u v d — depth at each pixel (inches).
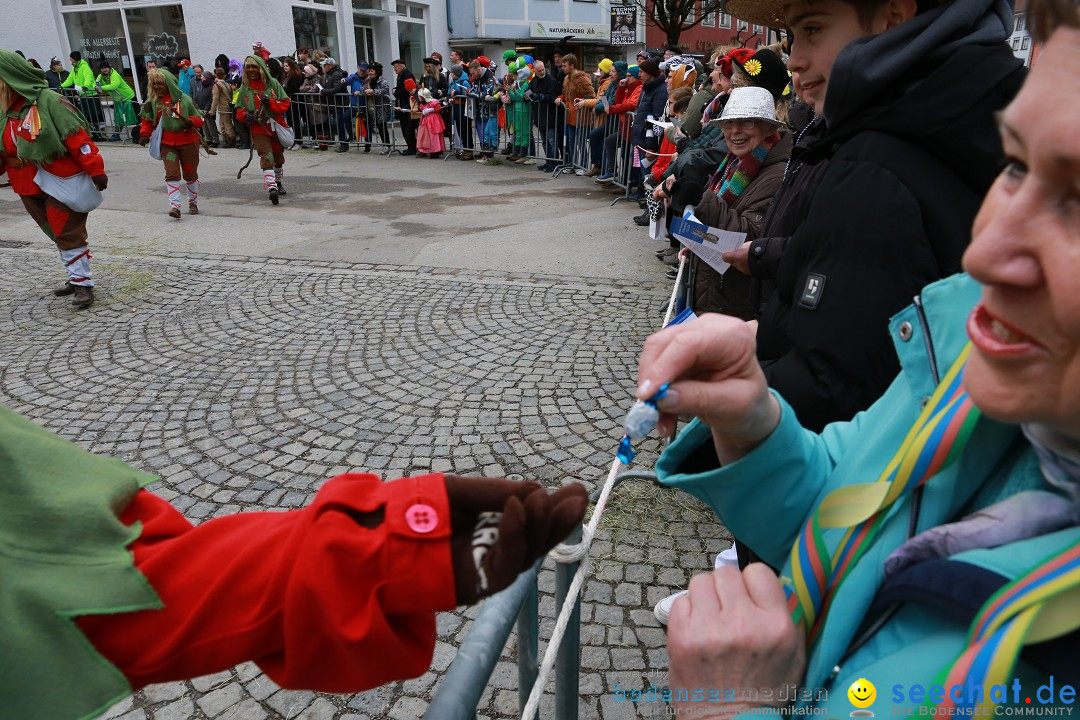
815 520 36.0
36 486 29.8
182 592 30.0
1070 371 22.5
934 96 52.8
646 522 118.0
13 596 27.1
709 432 42.1
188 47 731.4
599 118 433.7
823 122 81.0
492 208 369.1
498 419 153.0
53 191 209.2
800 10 66.3
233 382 172.2
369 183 446.6
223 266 269.7
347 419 153.7
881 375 53.1
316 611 28.2
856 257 53.5
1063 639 24.1
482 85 538.3
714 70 184.4
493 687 88.2
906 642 29.8
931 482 32.6
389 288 242.4
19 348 195.2
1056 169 21.2
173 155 339.9
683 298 152.3
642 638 96.3
